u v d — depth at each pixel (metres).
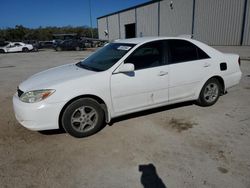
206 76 4.67
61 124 3.60
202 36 20.03
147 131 3.83
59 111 3.39
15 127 4.12
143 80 3.91
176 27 23.61
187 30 21.88
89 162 3.00
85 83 3.50
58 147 3.40
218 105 5.03
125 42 4.34
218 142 3.41
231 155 3.06
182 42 4.46
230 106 4.96
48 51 31.56
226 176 2.64
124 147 3.35
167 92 4.25
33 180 2.66
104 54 4.34
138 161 2.99
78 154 3.20
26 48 30.27
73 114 3.51
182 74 4.33
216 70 4.78
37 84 3.56
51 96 3.33
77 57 19.66
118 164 2.94
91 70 3.88
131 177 2.68
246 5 15.67
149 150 3.25
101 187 2.54
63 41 31.91
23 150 3.33
